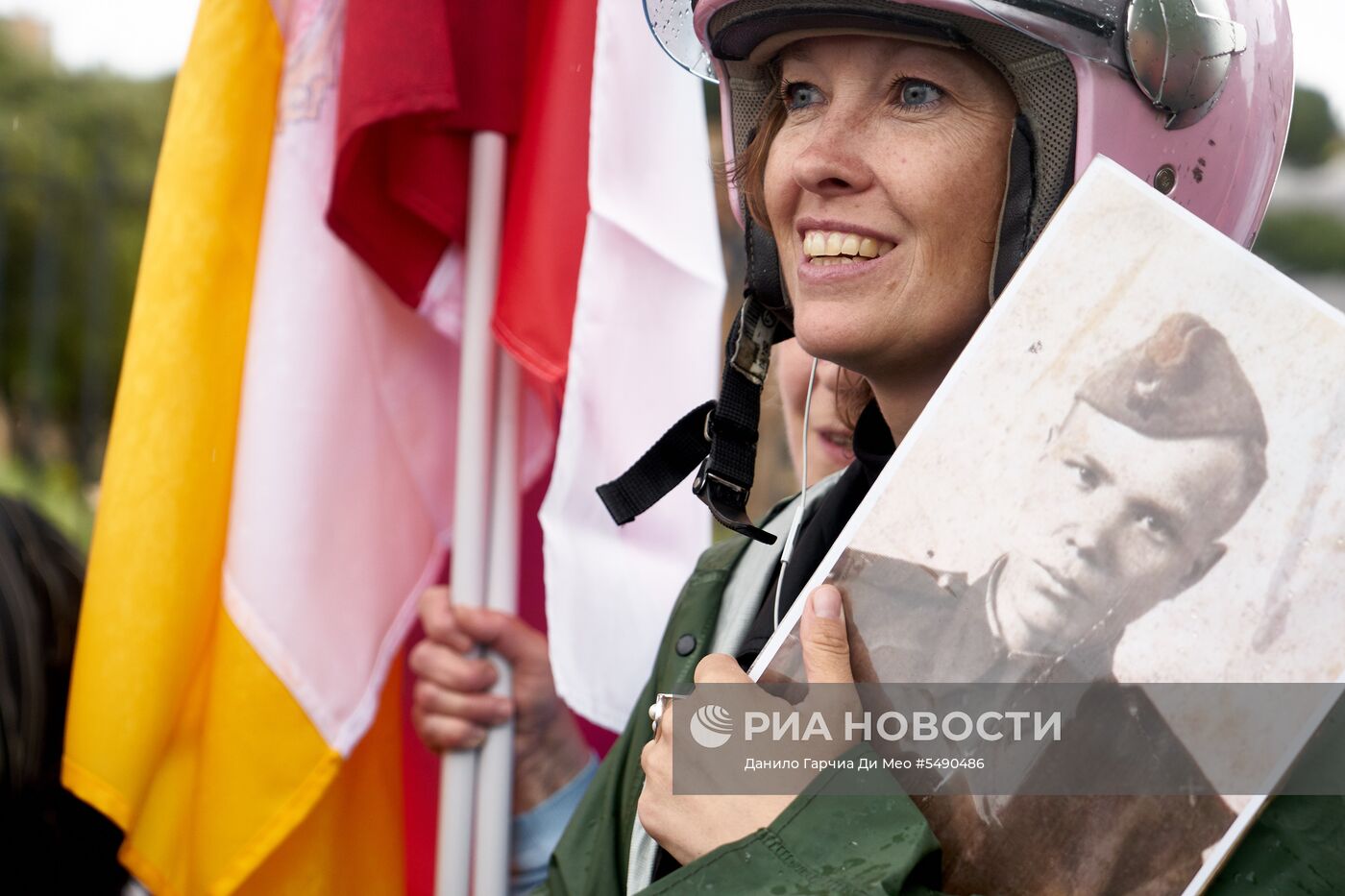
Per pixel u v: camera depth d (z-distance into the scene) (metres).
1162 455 1.79
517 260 3.50
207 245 3.54
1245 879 1.75
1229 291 1.81
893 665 1.85
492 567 3.62
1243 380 1.78
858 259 2.12
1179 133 2.15
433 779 4.08
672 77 3.59
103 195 9.59
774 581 2.53
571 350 3.43
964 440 1.88
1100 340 1.85
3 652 3.47
